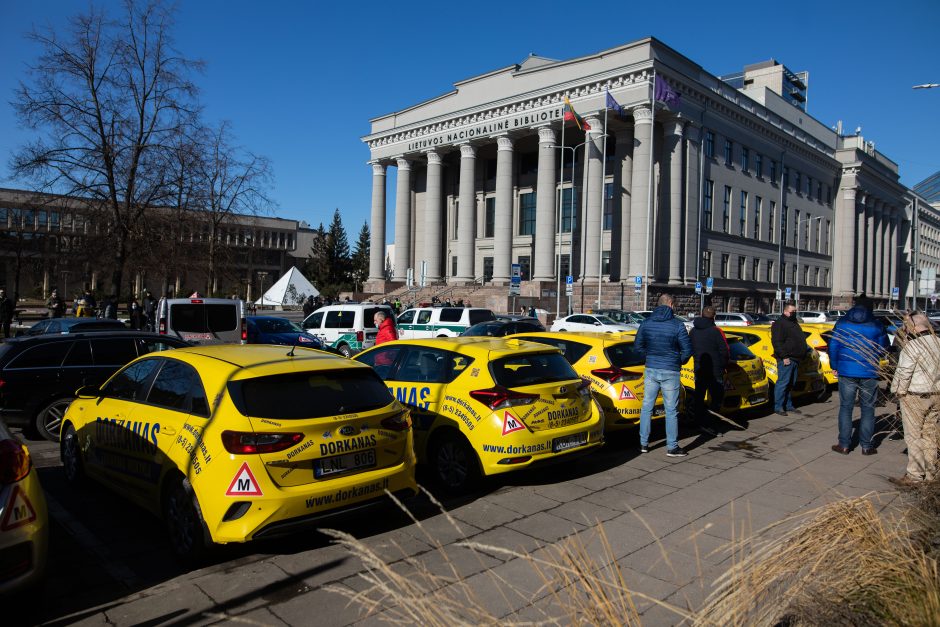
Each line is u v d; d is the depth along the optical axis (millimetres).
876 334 7523
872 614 2414
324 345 18047
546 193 43531
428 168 52156
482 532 5023
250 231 43219
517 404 5898
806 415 10625
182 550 4418
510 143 46688
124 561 4516
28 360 8242
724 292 47750
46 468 7012
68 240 25094
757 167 52625
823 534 2805
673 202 41906
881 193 74250
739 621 2480
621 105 40406
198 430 4422
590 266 42219
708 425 9070
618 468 7078
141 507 5246
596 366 8070
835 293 66812
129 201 23844
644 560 4410
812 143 61562
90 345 8695
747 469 7008
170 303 14531
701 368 8977
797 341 10352
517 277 29484
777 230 55562
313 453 4410
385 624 3539
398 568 4297
